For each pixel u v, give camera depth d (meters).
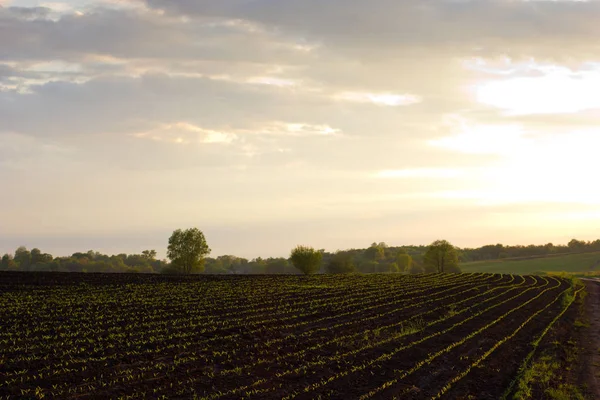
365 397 20.55
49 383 19.42
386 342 30.77
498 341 32.31
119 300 39.75
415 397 20.98
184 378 21.48
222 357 25.11
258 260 156.75
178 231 88.25
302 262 90.38
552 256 196.25
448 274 99.25
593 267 161.00
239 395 20.03
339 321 36.91
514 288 68.19
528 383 23.33
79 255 165.50
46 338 25.64
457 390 22.17
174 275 67.88
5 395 17.83
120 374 21.17
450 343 31.44
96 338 26.59
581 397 21.00
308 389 21.22
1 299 36.84
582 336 35.47
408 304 47.81
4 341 24.67
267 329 31.91
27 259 146.62
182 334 28.69
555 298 58.22
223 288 53.19
